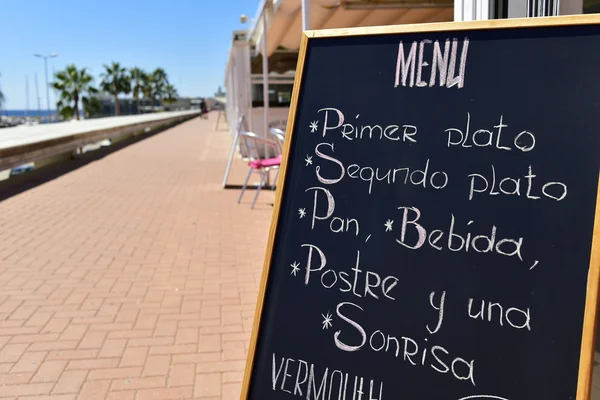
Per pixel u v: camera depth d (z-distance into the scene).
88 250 5.83
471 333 2.02
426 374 2.07
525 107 2.05
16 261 5.42
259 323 2.37
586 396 1.79
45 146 12.35
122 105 90.88
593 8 3.33
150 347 3.60
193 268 5.23
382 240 2.24
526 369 1.91
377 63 2.38
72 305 4.30
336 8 7.93
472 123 2.15
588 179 1.91
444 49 2.23
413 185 2.22
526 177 2.02
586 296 1.84
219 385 3.15
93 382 3.16
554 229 1.94
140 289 4.66
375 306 2.20
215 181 10.77
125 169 12.91
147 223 7.10
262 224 7.03
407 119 2.28
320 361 2.25
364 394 2.15
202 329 3.88
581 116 1.96
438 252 2.13
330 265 2.31
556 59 2.03
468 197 2.11
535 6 3.09
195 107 113.44
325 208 2.37
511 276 1.98
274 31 10.33
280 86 14.91
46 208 8.09
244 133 7.95
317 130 2.46
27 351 3.52
